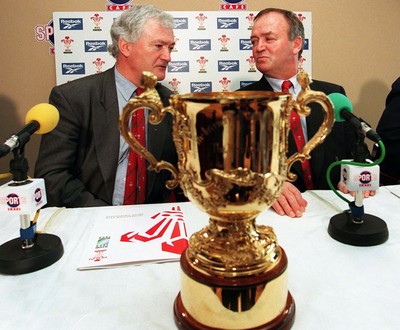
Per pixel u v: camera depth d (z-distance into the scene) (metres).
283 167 0.46
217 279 0.44
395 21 1.94
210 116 0.41
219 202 0.44
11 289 0.55
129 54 1.42
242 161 0.42
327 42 1.92
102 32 1.77
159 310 0.50
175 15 1.79
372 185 0.70
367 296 0.52
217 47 1.84
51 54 1.78
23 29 1.75
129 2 1.76
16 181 0.65
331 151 1.46
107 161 1.33
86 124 1.35
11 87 1.79
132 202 1.35
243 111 0.40
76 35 1.76
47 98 1.82
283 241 0.70
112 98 1.37
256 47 1.56
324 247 0.67
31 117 0.69
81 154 1.38
